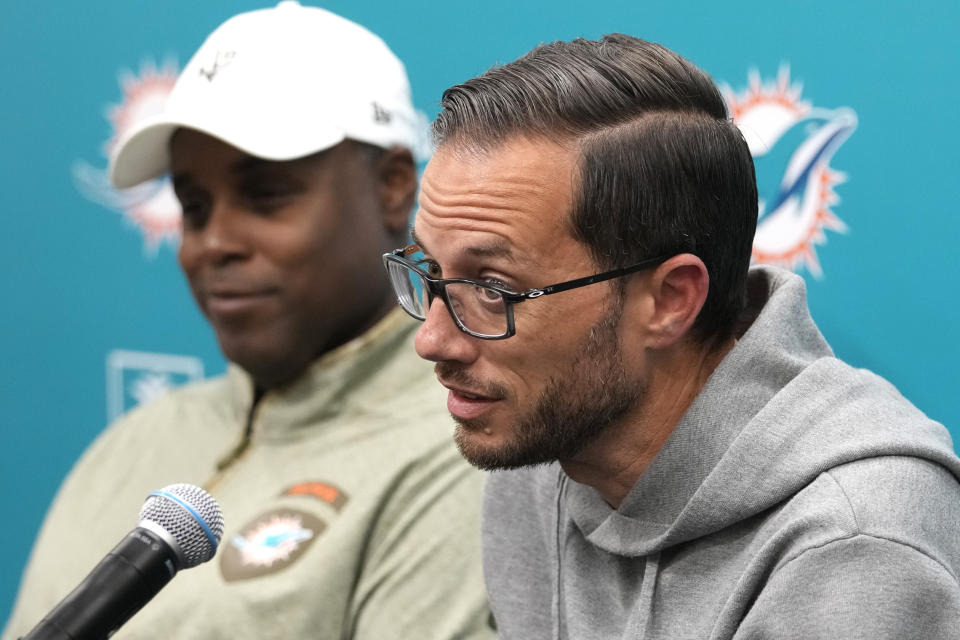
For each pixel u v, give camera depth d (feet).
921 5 13.87
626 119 8.86
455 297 8.91
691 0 15.39
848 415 8.80
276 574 13.82
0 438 22.65
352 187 14.94
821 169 14.71
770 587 8.21
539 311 8.77
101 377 21.71
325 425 15.19
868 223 14.44
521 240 8.63
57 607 7.98
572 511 10.32
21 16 21.67
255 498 14.92
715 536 9.25
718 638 8.62
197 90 14.93
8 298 22.33
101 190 21.38
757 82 15.05
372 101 15.15
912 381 14.28
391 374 15.16
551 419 9.06
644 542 9.55
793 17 14.74
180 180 15.10
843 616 7.83
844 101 14.49
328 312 15.01
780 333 9.37
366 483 14.23
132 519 16.25
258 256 14.73
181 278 20.83
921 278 14.12
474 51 17.33
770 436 8.84
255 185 14.71
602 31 16.10
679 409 9.51
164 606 14.07
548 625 11.13
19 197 22.07
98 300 21.62
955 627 7.75
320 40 15.15
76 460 22.03
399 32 17.97
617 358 9.03
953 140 13.78
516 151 8.67
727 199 9.18
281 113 14.46
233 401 16.47
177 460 16.60
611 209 8.70
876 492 8.18
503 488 11.76
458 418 9.28
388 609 13.53
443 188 8.84
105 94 21.07
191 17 20.06
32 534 22.52
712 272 9.22
